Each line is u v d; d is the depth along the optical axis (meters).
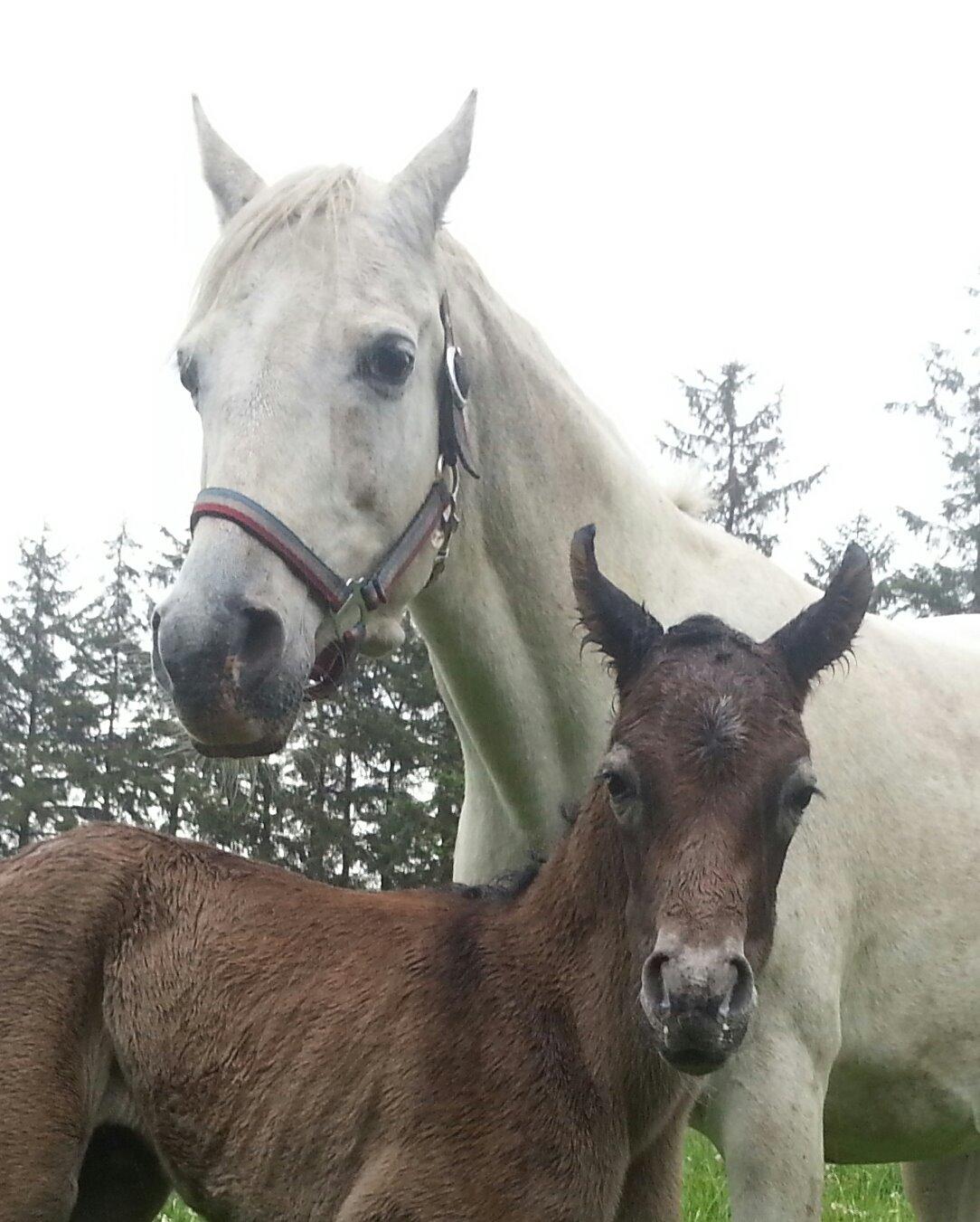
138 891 3.50
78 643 32.12
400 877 22.02
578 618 3.37
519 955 3.15
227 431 2.88
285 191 3.12
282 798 21.17
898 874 3.37
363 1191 3.03
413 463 3.04
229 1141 3.28
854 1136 3.54
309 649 2.87
